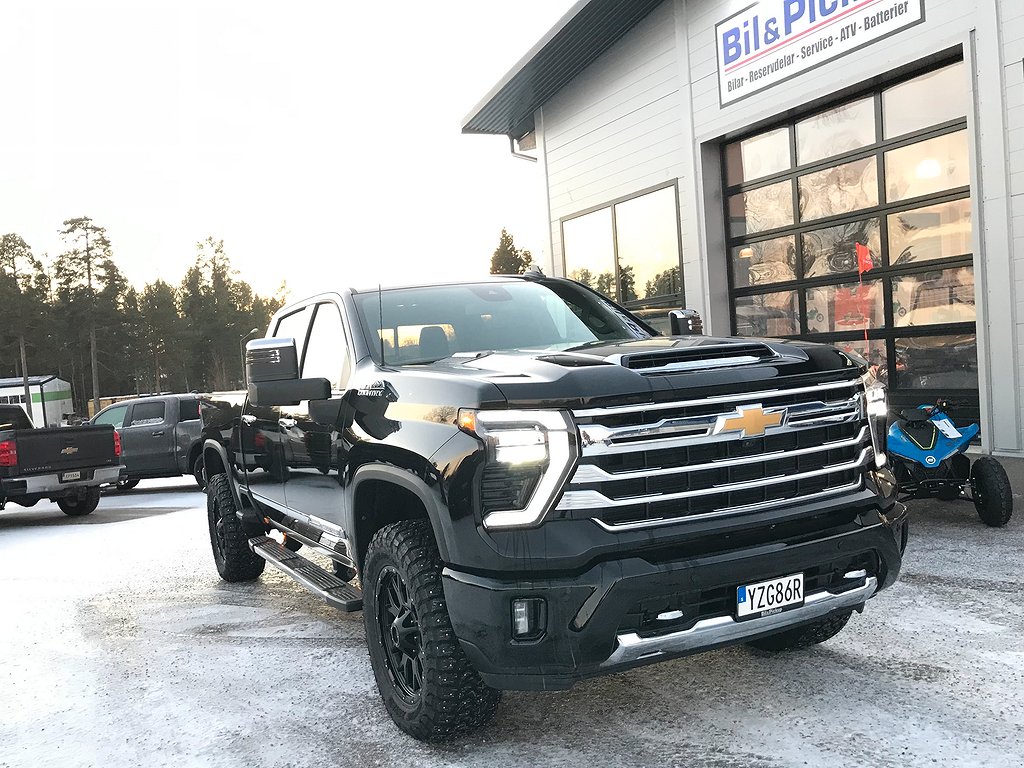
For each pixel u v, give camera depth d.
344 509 3.74
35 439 11.00
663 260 12.25
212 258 108.69
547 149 14.59
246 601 5.78
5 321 88.12
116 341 93.44
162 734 3.58
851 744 2.98
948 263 8.69
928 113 8.66
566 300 4.58
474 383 2.97
